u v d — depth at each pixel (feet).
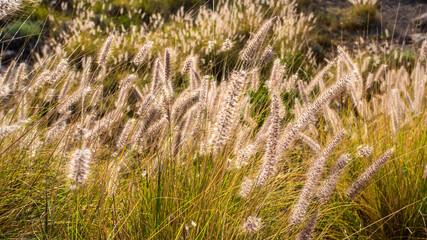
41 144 9.62
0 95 9.06
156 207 8.04
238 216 7.75
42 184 8.57
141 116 8.38
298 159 12.75
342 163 7.48
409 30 41.86
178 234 6.74
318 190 7.54
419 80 14.05
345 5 49.49
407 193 11.32
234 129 8.74
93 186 7.63
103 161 8.98
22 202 8.18
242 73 6.71
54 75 9.80
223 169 8.02
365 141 12.80
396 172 11.71
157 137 8.99
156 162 8.52
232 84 6.83
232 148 9.02
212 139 7.37
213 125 8.50
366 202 11.62
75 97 9.52
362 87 13.73
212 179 8.18
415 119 14.78
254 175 8.51
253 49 7.72
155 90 8.53
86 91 9.20
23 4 8.30
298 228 7.88
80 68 16.25
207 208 7.66
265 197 7.34
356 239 11.17
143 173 8.87
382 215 11.30
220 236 7.64
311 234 6.81
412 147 12.62
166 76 8.30
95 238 7.20
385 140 12.64
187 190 8.63
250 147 7.70
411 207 11.15
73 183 7.04
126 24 28.66
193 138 9.41
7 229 7.76
